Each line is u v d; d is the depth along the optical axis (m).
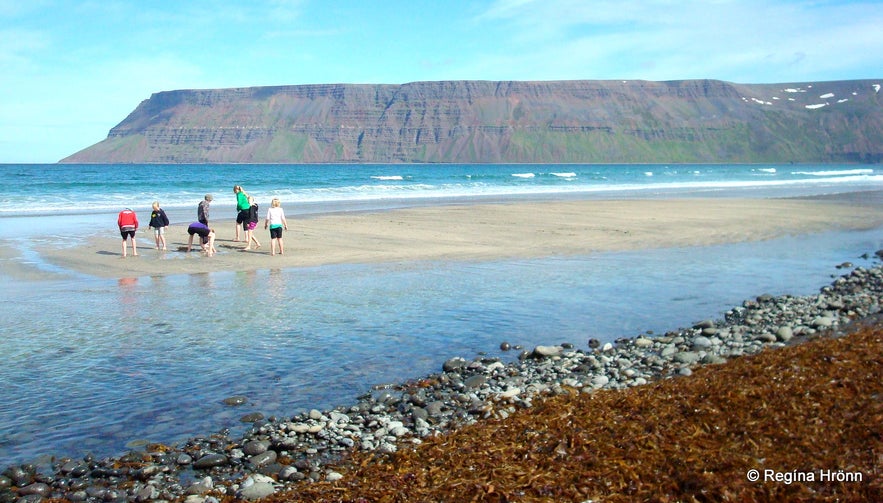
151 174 115.94
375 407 8.18
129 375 9.52
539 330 12.08
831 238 25.42
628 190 63.59
